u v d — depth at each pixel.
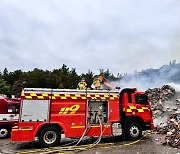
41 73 61.94
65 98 10.46
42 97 10.16
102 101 11.14
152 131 13.76
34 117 9.91
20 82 56.50
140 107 11.78
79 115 10.52
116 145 10.10
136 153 8.48
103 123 10.88
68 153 8.73
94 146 9.96
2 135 13.23
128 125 11.38
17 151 9.23
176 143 9.77
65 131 10.16
